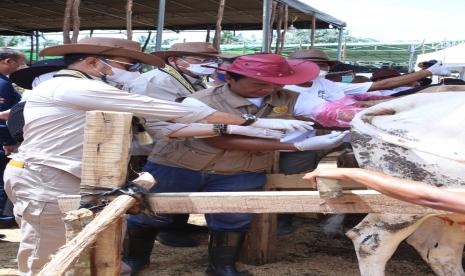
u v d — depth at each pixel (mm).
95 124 2143
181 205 2256
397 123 3268
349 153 4477
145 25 14383
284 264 4512
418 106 3377
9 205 5188
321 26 13516
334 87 4961
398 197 1939
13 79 3584
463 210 1798
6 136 5480
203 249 4934
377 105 3475
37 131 2816
